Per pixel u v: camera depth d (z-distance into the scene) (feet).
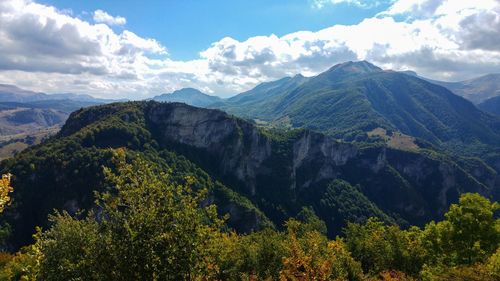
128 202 49.37
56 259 52.01
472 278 88.58
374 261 171.83
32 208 403.75
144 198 49.75
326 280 65.46
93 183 407.85
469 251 134.00
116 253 46.26
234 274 136.26
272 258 155.63
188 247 48.01
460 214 144.56
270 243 162.91
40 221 395.55
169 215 49.11
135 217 47.42
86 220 54.90
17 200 395.34
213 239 51.62
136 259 45.68
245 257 153.07
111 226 48.47
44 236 55.98
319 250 147.54
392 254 164.86
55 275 50.60
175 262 47.01
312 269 64.85
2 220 376.27
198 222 49.70
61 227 53.83
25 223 393.70
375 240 177.99
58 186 415.03
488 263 96.17
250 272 147.13
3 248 358.64
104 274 46.09
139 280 45.32
